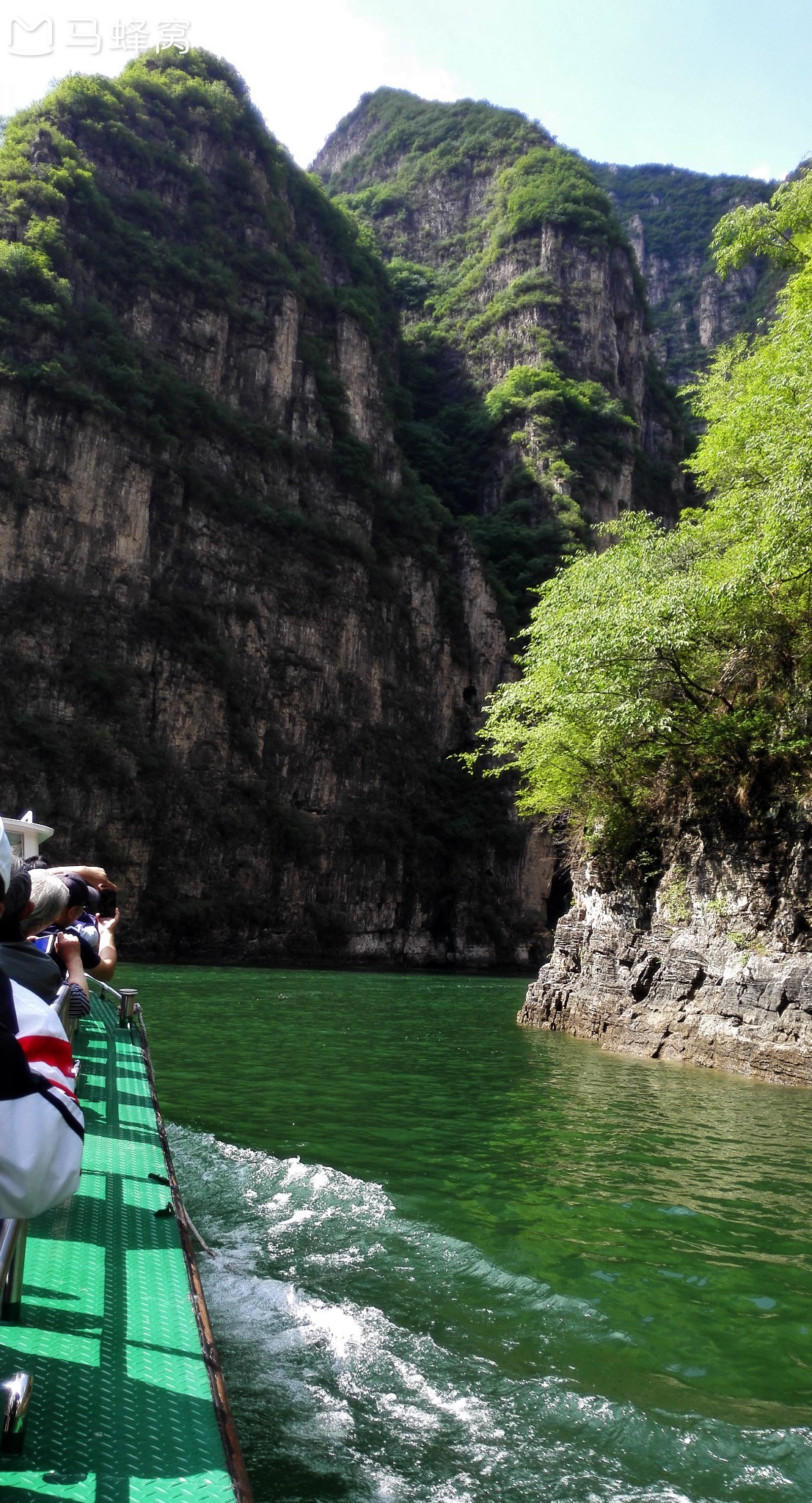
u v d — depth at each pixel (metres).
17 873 3.31
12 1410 2.43
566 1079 14.41
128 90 94.19
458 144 160.62
